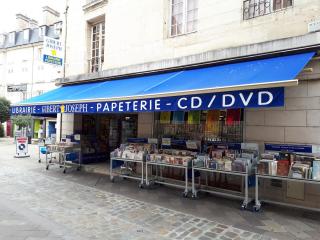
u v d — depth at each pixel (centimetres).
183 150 702
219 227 445
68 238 396
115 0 916
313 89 524
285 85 396
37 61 2398
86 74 960
